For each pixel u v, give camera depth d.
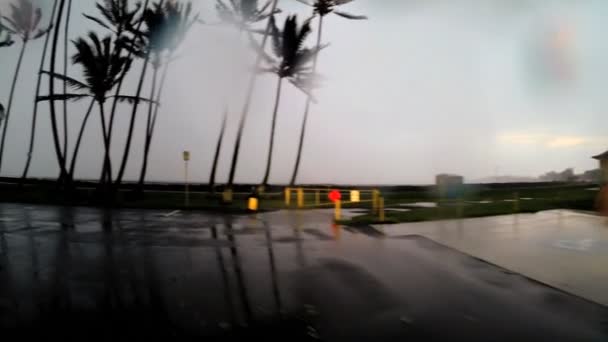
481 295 5.82
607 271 7.29
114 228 12.31
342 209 20.56
